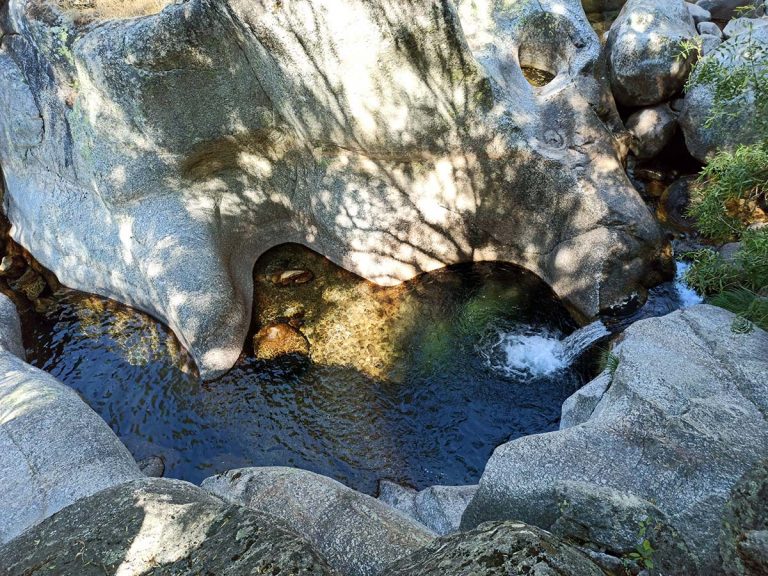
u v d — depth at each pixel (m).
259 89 6.46
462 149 6.57
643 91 8.13
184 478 5.73
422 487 5.46
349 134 6.41
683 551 2.99
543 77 8.59
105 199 7.02
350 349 6.71
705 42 8.52
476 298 7.06
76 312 7.50
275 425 6.09
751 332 4.46
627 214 6.42
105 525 2.74
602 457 3.71
